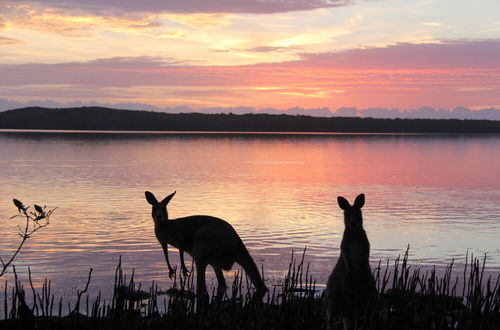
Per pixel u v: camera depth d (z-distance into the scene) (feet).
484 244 55.36
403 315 21.16
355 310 20.72
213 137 474.08
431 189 108.99
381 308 22.12
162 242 35.83
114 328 19.99
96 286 37.83
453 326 21.30
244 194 98.43
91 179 120.88
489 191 106.11
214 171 146.92
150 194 36.40
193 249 34.30
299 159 202.59
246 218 71.46
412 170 158.10
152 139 393.50
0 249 49.90
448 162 194.18
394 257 49.11
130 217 69.51
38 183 111.24
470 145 365.81
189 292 23.53
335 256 48.93
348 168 163.12
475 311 20.25
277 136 549.54
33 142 317.01
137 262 45.75
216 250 33.53
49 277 40.27
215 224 34.81
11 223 63.72
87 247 51.29
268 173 143.23
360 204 21.47
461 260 47.88
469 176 139.74
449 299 24.06
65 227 61.82
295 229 63.16
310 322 20.53
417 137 581.53
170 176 130.82
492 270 43.80
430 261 47.50
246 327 20.84
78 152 225.35
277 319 20.65
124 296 20.53
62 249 50.26
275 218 71.46
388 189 109.29
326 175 139.74
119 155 208.95
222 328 21.34
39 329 19.67
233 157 208.64
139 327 21.01
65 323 20.84
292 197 94.84
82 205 80.64
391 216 74.33
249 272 33.65
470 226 66.18
